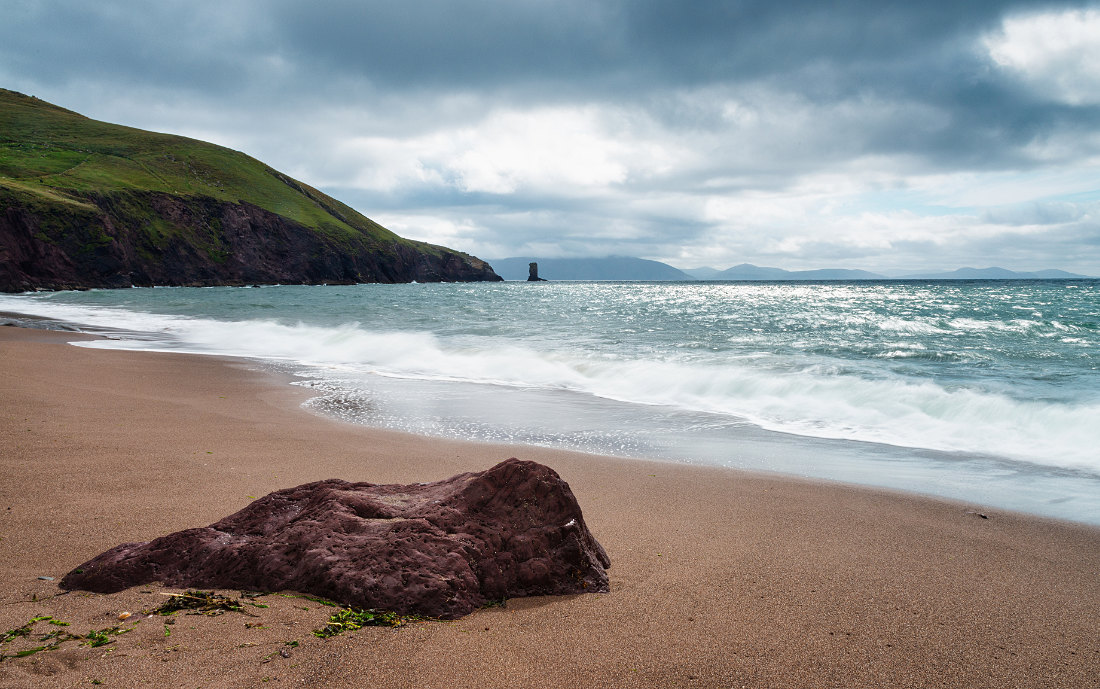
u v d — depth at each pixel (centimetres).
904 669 285
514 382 1255
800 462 709
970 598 365
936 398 980
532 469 393
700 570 395
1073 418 843
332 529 352
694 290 7975
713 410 996
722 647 297
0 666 247
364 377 1304
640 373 1262
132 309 3250
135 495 507
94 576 330
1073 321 2381
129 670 249
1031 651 306
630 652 288
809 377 1162
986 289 7169
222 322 2466
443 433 838
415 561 330
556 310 3291
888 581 387
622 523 491
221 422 839
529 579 346
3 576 340
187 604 306
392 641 283
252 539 357
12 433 689
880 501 563
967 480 641
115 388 1064
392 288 7906
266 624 290
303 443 741
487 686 255
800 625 323
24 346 1589
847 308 3453
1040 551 448
